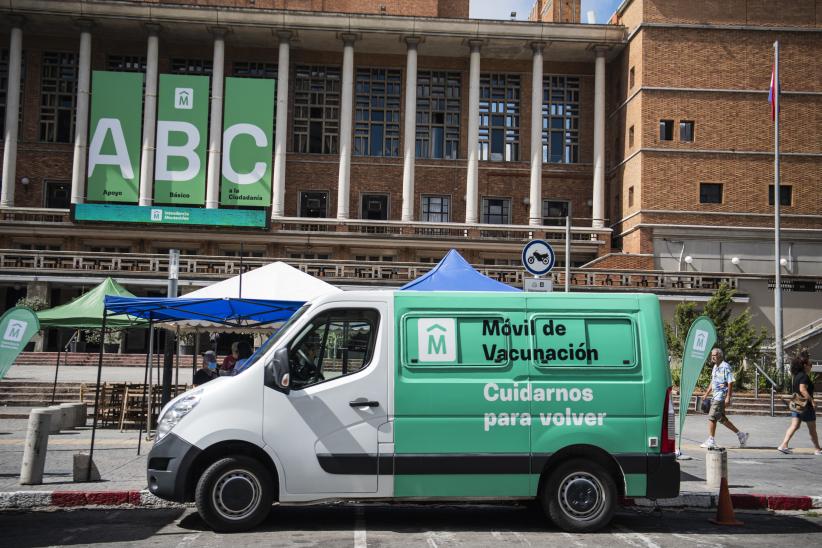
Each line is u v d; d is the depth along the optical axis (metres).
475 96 47.06
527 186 49.72
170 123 44.53
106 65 48.25
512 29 46.69
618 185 48.03
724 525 9.06
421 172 49.28
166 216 43.00
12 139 44.84
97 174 44.25
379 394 8.34
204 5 45.62
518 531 8.47
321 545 7.63
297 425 8.24
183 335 36.34
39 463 10.47
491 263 46.03
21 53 47.12
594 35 46.84
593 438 8.45
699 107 44.38
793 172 44.06
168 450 8.18
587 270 39.97
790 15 44.69
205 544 7.63
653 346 8.67
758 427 19.86
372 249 45.19
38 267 38.94
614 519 9.37
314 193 48.69
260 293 15.87
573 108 50.84
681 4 44.69
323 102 49.50
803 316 39.59
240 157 44.88
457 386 8.41
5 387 21.97
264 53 49.12
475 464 8.32
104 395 17.69
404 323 8.52
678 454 13.70
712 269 43.41
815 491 10.64
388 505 10.04
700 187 44.03
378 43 47.97
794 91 44.28
